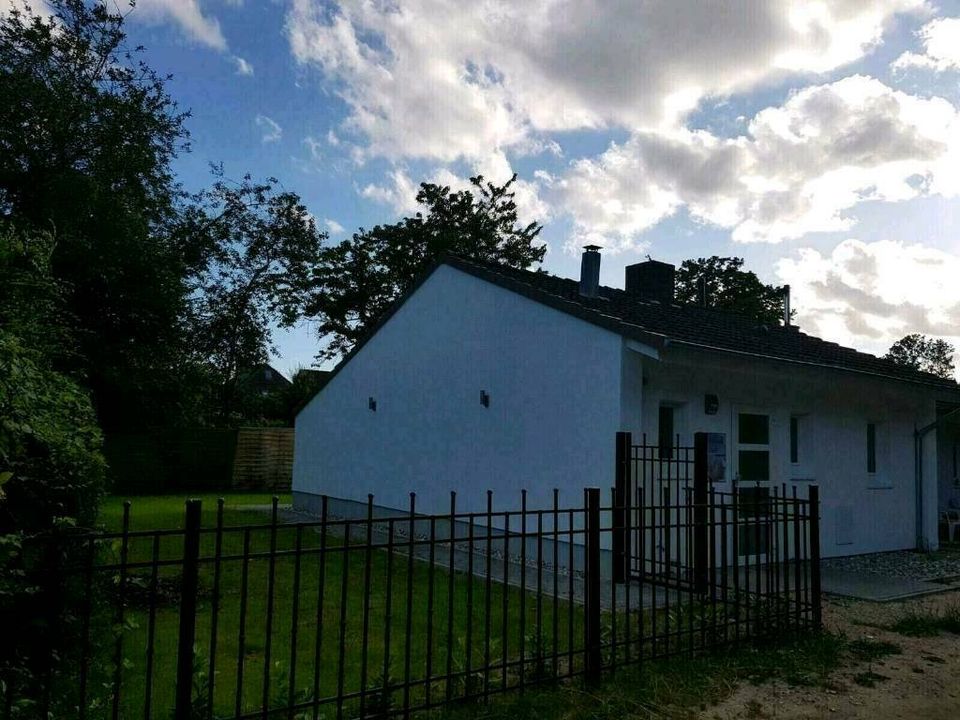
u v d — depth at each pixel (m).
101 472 5.02
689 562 6.25
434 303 12.96
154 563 3.38
